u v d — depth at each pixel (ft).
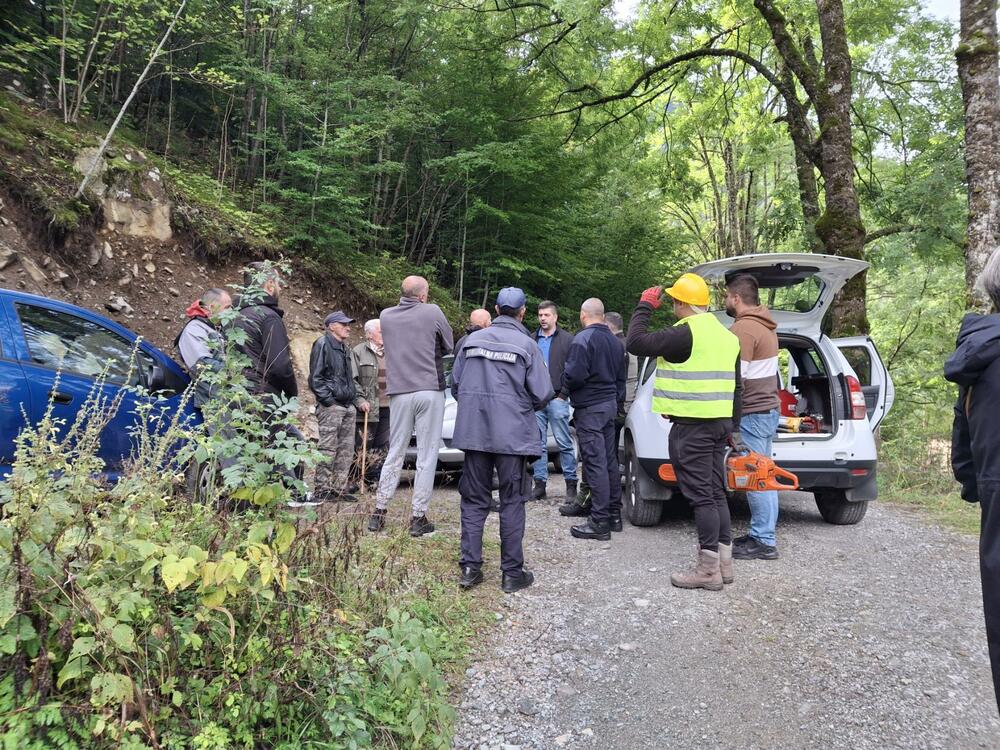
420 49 45.14
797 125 38.34
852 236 30.25
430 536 15.67
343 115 36.78
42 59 30.50
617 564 15.10
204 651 7.25
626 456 19.99
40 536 6.23
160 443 8.56
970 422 6.77
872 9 44.19
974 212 23.91
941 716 8.91
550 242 46.60
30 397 12.90
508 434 13.00
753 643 11.12
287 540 7.88
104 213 26.96
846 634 11.45
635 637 11.34
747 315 15.99
